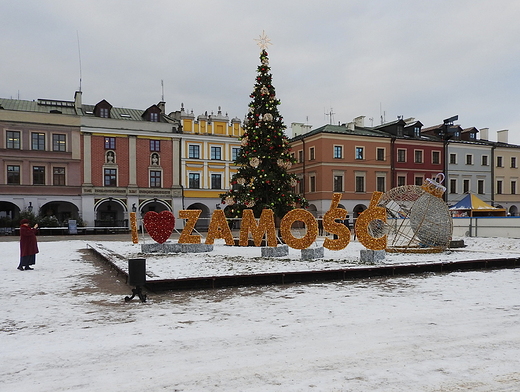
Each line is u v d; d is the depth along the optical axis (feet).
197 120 162.20
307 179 161.99
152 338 20.31
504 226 88.48
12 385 15.03
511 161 186.91
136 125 152.25
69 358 17.70
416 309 26.05
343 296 30.66
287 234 51.60
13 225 131.44
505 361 17.08
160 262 47.70
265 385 14.84
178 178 157.07
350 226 153.38
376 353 17.99
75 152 144.87
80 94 153.99
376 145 161.48
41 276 40.73
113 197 147.64
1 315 25.20
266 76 75.10
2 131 136.56
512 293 31.53
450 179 174.29
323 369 16.25
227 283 35.22
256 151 74.49
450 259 48.67
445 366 16.53
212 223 59.36
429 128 188.14
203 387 14.71
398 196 61.41
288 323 22.84
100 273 42.70
